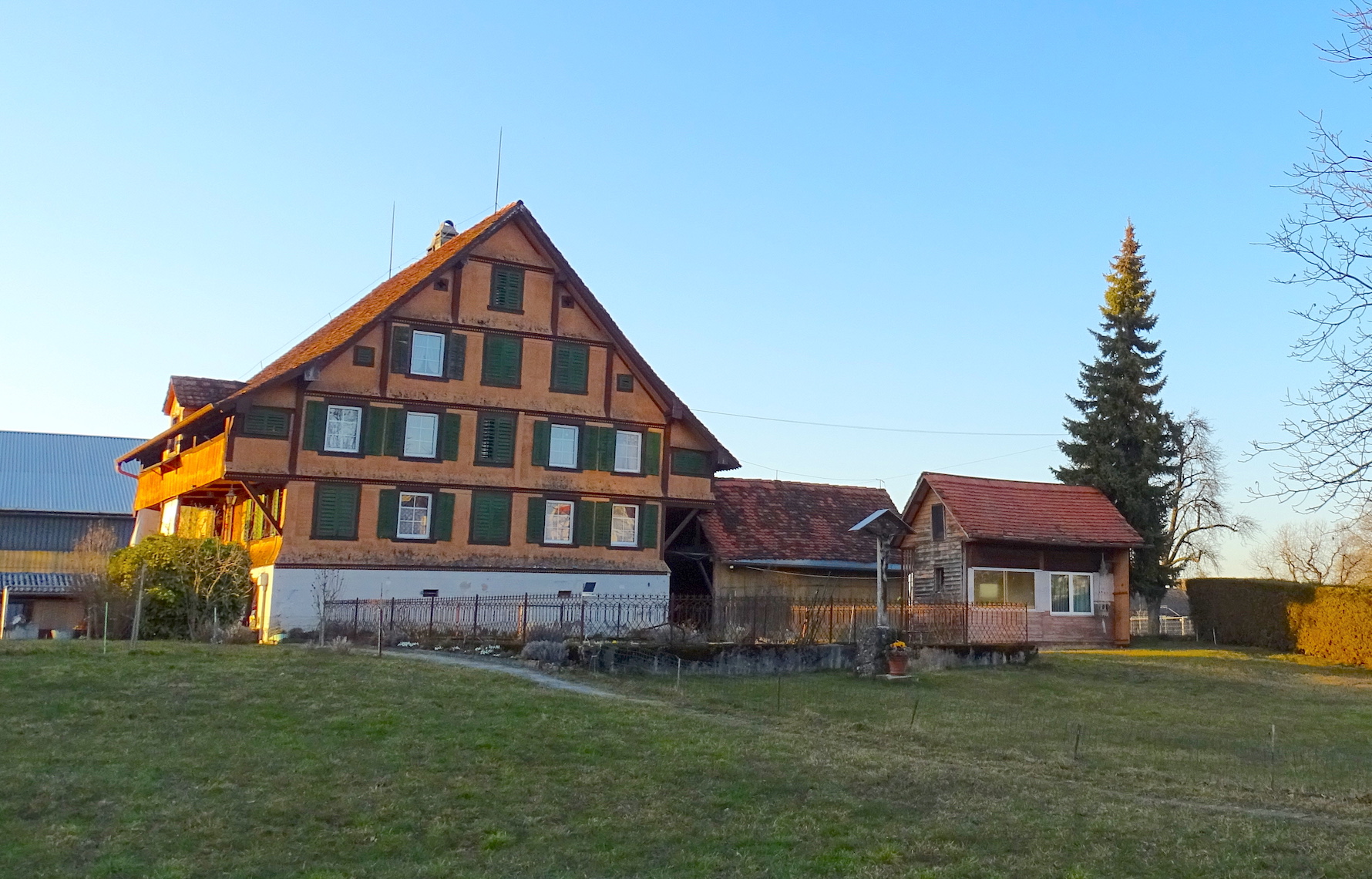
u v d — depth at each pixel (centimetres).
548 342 3969
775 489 4566
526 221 3934
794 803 1237
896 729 1798
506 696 1769
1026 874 1006
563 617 3006
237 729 1451
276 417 3506
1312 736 2066
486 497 3791
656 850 1076
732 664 2448
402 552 3634
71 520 5719
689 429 4203
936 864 1037
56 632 4131
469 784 1257
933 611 3098
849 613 2894
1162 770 1606
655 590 4028
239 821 1110
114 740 1365
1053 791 1343
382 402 3666
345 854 1042
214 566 2988
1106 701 2422
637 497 4053
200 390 4203
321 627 2861
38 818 1094
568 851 1065
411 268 4506
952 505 3812
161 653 2006
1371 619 3366
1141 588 4650
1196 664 3216
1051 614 3866
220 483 3684
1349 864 1041
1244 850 1091
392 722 1522
